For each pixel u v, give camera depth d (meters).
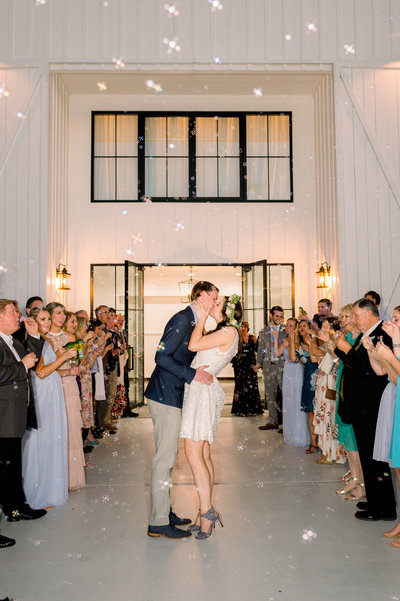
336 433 4.55
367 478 3.21
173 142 8.30
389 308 6.77
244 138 8.26
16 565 2.58
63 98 7.70
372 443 3.18
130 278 7.73
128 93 8.12
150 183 8.24
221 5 6.92
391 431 2.97
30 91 6.80
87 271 8.04
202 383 2.91
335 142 6.92
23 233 6.70
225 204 8.18
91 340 4.93
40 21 6.85
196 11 6.90
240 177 8.25
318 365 5.03
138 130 8.23
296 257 8.14
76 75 7.29
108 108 8.20
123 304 8.03
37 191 6.74
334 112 6.94
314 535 2.95
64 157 7.80
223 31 6.91
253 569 2.52
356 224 6.84
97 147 8.24
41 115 6.81
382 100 6.95
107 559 2.64
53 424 3.54
